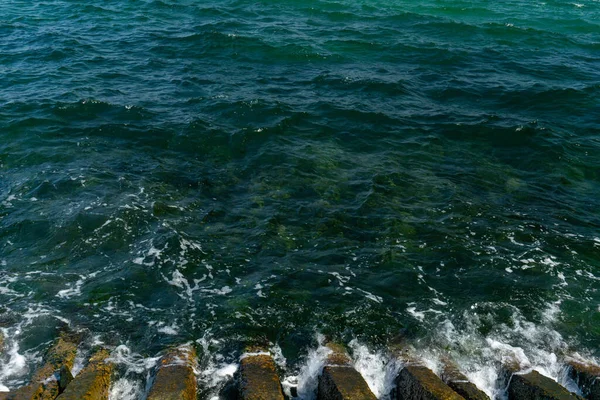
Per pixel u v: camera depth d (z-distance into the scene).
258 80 25.64
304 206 15.78
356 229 14.83
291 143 19.64
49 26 32.78
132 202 15.62
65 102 21.89
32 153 18.25
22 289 12.31
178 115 21.52
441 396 8.58
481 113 22.55
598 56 30.45
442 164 18.58
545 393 8.88
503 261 13.65
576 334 11.41
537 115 22.58
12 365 10.19
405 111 22.64
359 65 28.08
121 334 11.13
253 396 8.72
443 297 12.48
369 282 12.91
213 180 17.14
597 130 21.30
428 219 15.31
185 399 8.70
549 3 44.25
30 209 15.16
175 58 28.28
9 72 25.39
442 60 29.05
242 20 35.31
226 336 11.17
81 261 13.36
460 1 44.16
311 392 9.92
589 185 17.48
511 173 18.12
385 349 10.93
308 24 35.31
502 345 11.01
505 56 29.94
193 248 13.89
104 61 27.44
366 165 18.27
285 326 11.53
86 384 8.87
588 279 13.05
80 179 16.66
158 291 12.48
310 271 13.23
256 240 14.28
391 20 36.84
